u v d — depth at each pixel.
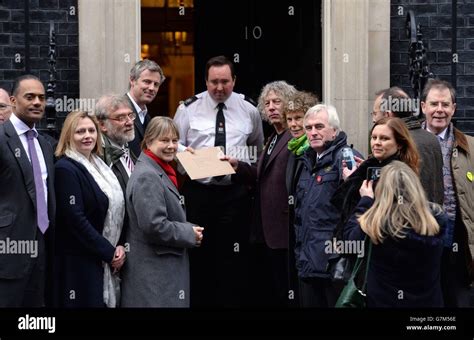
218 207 8.97
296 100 8.27
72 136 7.74
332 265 7.39
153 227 7.55
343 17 9.40
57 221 7.70
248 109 9.09
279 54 10.39
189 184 8.98
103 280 7.73
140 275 7.68
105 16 9.27
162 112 10.74
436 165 7.82
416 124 7.91
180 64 10.77
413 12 9.33
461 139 8.23
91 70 9.26
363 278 7.10
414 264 6.91
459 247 8.12
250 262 9.05
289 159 8.45
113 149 7.95
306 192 8.01
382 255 6.93
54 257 7.71
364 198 7.21
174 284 7.69
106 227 7.74
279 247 8.62
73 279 7.66
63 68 9.30
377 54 9.44
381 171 7.01
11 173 7.61
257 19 10.47
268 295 9.06
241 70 10.50
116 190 7.79
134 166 8.12
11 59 9.24
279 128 8.73
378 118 8.18
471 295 9.09
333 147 7.96
